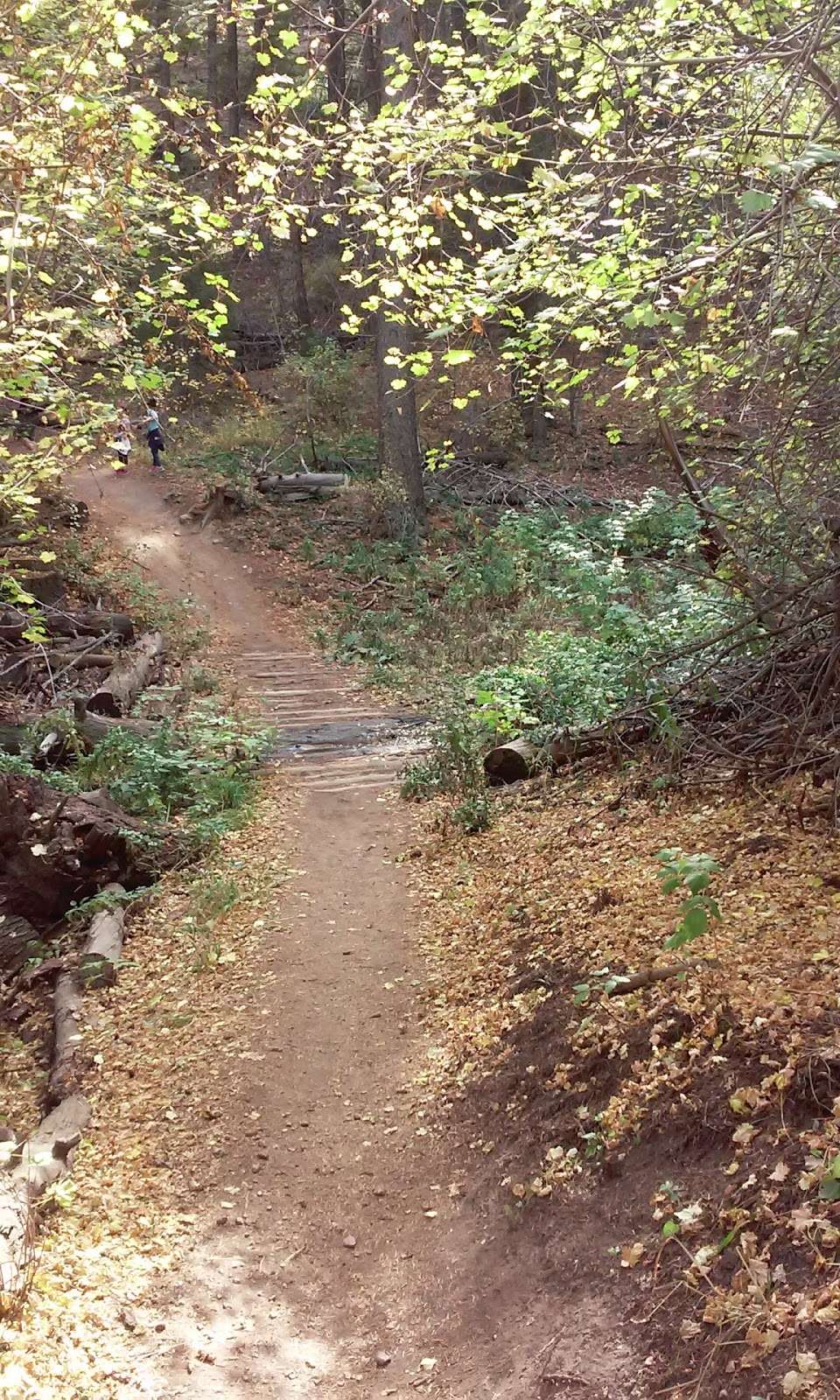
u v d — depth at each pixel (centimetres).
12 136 502
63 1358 451
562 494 2403
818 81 475
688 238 588
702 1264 389
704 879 460
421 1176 561
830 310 574
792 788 725
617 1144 480
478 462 2514
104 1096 694
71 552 1836
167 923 938
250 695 1575
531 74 566
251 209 614
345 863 993
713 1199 415
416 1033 694
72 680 1463
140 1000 817
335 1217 546
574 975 627
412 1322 466
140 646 1633
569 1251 451
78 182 590
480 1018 665
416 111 600
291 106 596
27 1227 526
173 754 1184
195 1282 508
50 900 999
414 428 2231
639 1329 390
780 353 612
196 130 638
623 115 558
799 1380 322
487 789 1080
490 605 1936
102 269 698
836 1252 356
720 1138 439
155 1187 587
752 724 823
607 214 627
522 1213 492
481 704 1214
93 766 1189
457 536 2256
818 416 641
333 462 2480
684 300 487
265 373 3000
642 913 656
